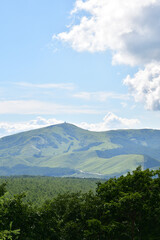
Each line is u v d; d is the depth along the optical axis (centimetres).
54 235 4569
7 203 3972
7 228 3484
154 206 4322
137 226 4819
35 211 4512
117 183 4878
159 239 4534
